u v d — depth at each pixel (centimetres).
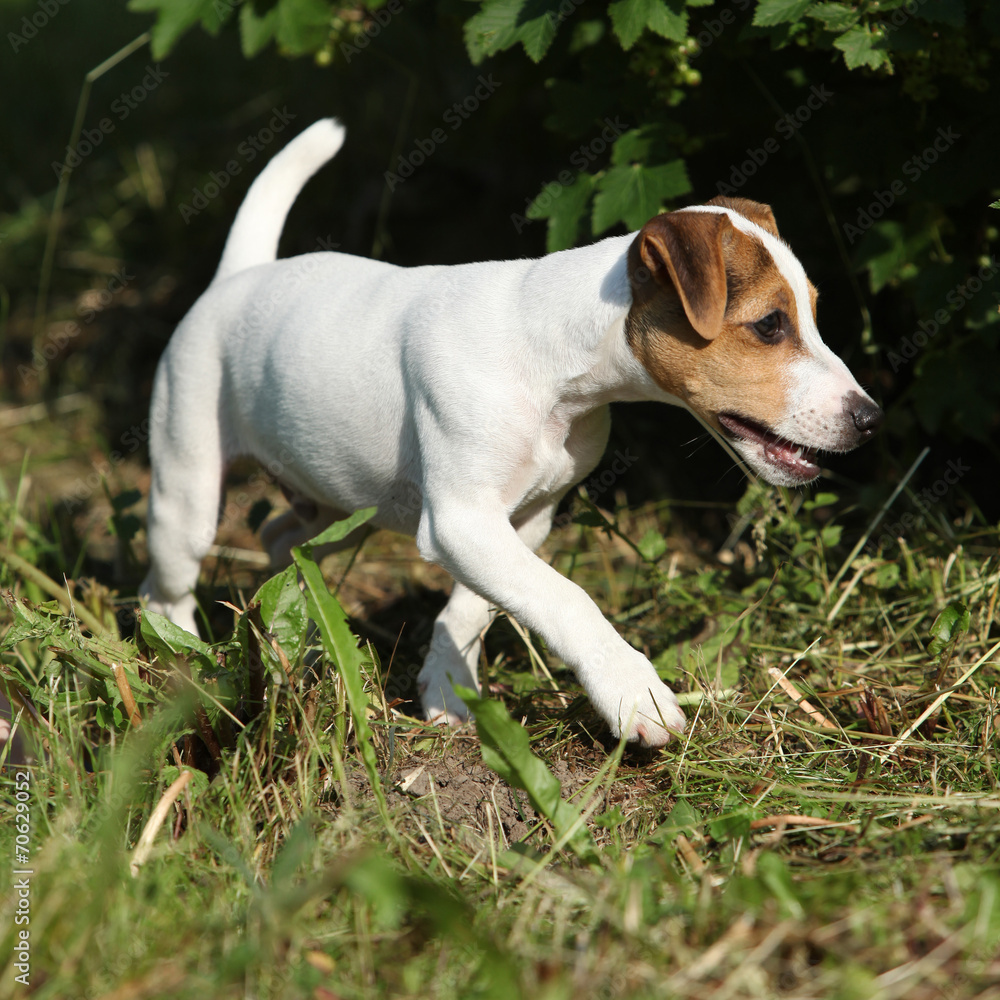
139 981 187
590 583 411
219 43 819
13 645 287
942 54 348
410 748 281
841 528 360
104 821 222
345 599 420
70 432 588
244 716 265
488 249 562
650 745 258
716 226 257
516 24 347
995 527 397
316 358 312
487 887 229
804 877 219
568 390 280
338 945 205
